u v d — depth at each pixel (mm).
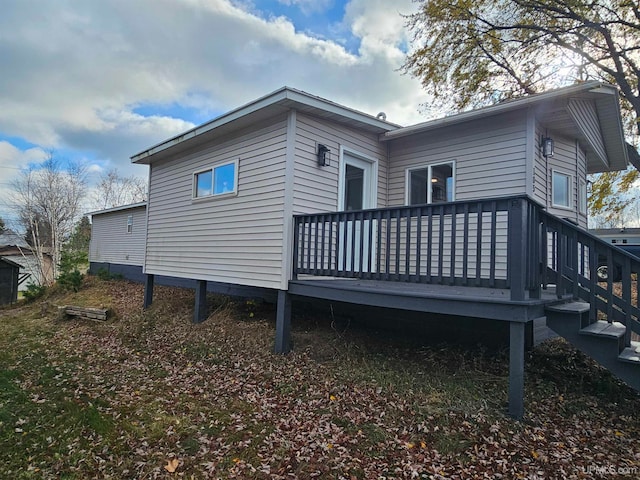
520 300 3346
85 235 24625
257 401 4094
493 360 4965
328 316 7195
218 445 3217
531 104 5309
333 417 3648
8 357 5938
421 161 6809
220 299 8875
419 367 4848
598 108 6719
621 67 11453
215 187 7145
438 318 5793
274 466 2902
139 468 2887
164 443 3250
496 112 5582
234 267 6504
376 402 3928
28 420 3637
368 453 3039
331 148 6188
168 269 8383
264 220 5953
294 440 3271
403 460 2924
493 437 3172
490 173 5930
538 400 3871
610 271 3754
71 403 4047
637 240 16578
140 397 4246
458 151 6324
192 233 7688
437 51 13328
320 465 2895
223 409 3914
